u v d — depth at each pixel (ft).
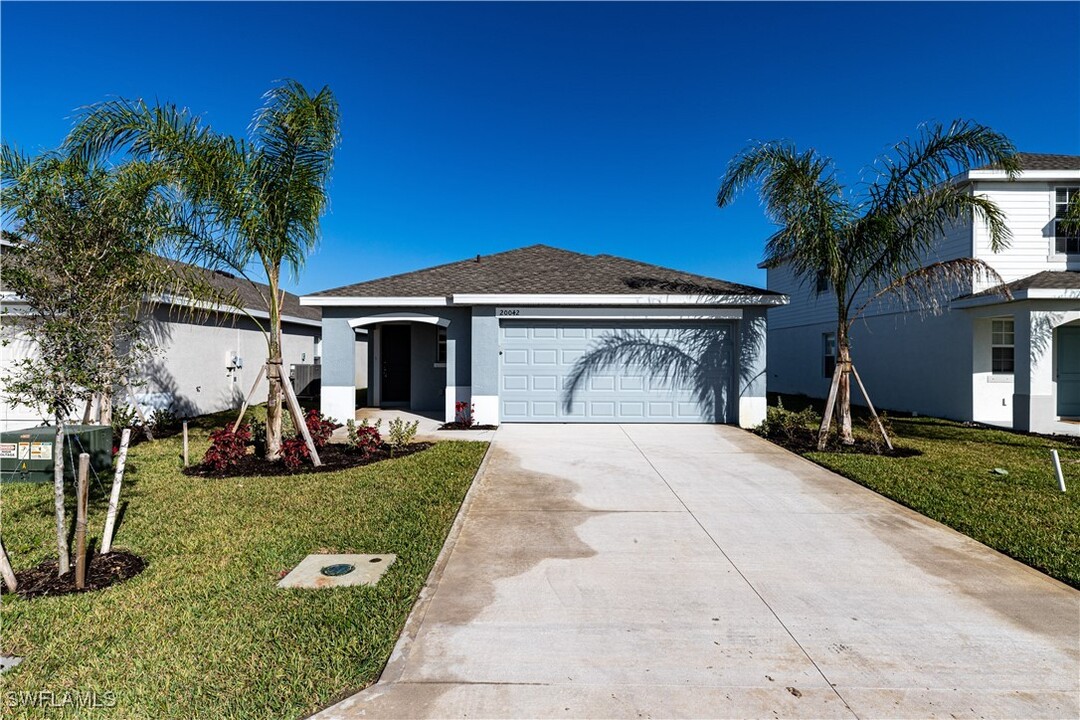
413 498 21.01
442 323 42.55
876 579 14.24
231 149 24.31
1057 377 46.37
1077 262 42.60
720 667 10.41
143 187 22.74
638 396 41.39
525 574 14.47
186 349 46.21
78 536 13.21
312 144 25.30
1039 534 17.10
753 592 13.48
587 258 51.75
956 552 16.05
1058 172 41.75
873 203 31.37
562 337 41.55
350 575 14.12
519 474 25.44
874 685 9.89
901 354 51.49
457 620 12.05
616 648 11.02
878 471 25.48
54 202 21.81
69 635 11.24
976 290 42.52
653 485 23.53
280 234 25.67
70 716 8.99
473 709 9.19
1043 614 12.43
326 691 9.61
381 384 56.24
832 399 31.60
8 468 23.88
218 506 19.97
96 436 25.53
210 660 10.44
